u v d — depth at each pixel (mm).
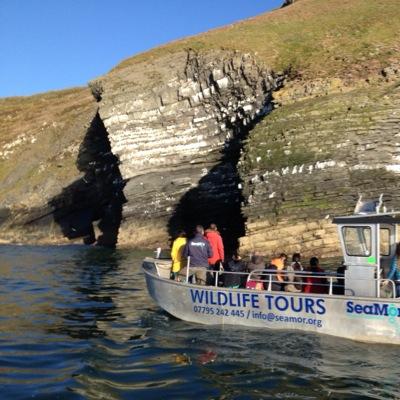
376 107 29578
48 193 54969
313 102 31906
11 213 56375
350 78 32844
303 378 8766
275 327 11719
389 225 11594
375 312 10578
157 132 42312
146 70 43500
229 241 38594
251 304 11898
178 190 40938
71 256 34469
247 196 30469
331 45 38656
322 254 27266
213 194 40094
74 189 54125
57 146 62000
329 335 11148
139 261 30422
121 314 14047
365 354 10031
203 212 40531
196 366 9367
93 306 15258
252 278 12812
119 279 21625
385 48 35281
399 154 28250
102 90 44875
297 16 46906
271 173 29656
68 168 56656
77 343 10953
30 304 15602
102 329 12242
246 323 12062
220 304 12328
